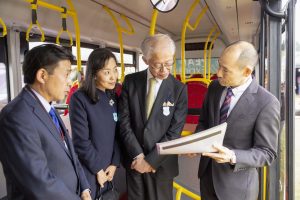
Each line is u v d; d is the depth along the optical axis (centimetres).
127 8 448
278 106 142
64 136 144
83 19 430
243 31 546
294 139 165
